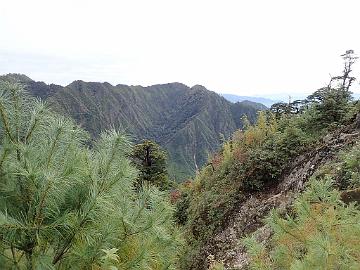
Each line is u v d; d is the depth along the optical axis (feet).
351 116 40.52
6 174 8.63
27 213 8.91
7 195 8.82
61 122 9.14
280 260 9.86
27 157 8.68
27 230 8.57
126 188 10.21
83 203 9.39
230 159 48.75
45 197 8.29
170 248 11.96
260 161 40.75
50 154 8.92
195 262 35.40
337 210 10.43
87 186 9.64
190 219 44.11
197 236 40.09
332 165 30.50
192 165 503.20
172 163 482.28
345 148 32.63
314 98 47.57
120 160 9.88
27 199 8.85
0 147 8.77
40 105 9.20
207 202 42.65
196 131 575.38
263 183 39.70
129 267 9.84
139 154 64.80
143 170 62.54
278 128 50.16
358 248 8.43
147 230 10.46
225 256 31.68
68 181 8.82
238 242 32.24
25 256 9.27
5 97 8.85
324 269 7.88
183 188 60.29
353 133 35.32
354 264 7.99
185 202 51.44
